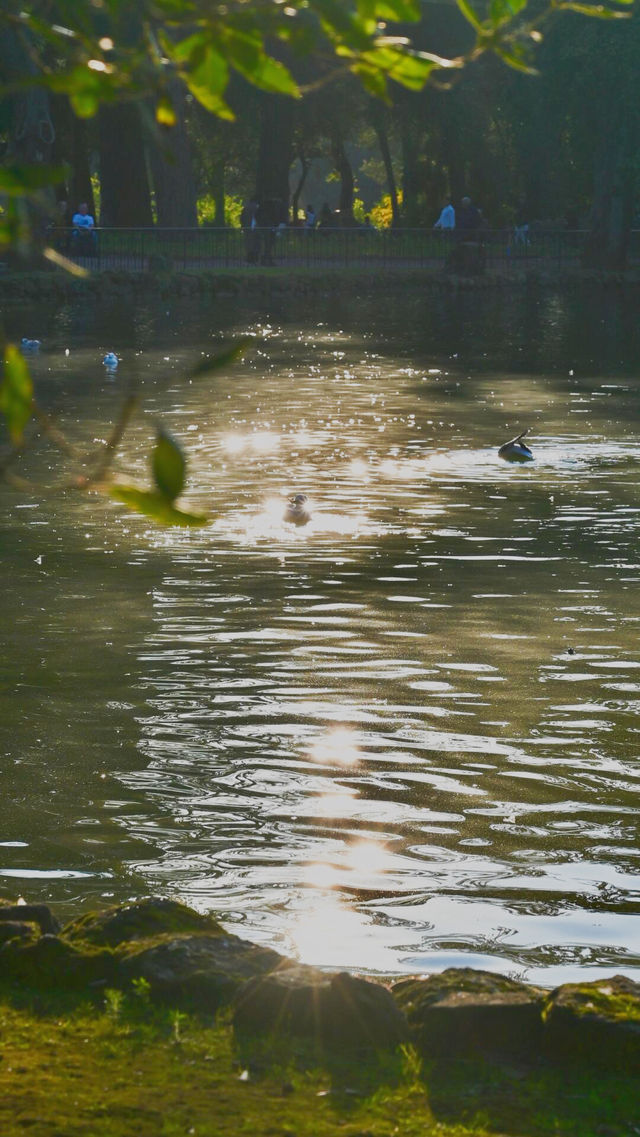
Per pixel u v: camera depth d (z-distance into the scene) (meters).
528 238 92.62
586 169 98.50
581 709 12.27
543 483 23.84
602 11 4.34
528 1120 5.96
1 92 4.00
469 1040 6.64
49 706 12.20
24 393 3.80
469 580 17.05
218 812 9.95
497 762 11.01
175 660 13.62
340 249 84.19
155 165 82.19
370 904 8.54
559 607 15.73
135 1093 6.07
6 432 28.56
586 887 8.83
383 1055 6.53
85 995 7.11
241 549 18.66
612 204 91.44
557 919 8.36
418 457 26.55
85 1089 6.09
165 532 19.62
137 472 24.58
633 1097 6.17
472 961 7.80
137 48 4.07
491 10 4.33
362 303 70.88
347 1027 6.66
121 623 14.93
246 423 30.95
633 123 86.44
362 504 21.97
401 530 20.02
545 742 11.43
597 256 91.12
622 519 20.84
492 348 49.53
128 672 13.22
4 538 19.19
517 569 17.66
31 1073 6.21
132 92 4.05
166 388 36.94
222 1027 6.77
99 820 9.77
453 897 8.66
